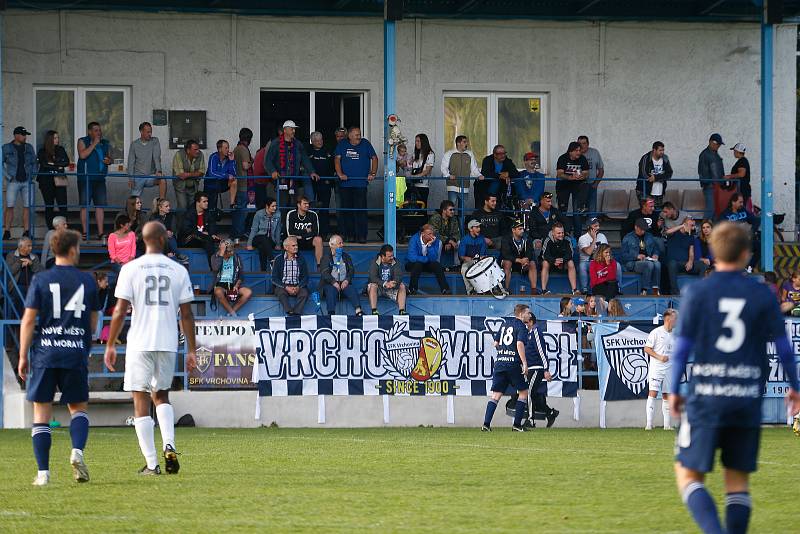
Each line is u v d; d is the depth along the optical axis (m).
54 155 58.38
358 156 60.69
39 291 24.42
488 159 61.44
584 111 66.88
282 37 64.25
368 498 23.03
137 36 62.72
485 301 56.81
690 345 16.28
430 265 57.56
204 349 48.81
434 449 35.59
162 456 32.50
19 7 60.78
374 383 49.72
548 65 66.56
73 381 24.77
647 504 22.30
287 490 24.25
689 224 60.47
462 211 60.81
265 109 64.75
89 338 25.06
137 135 62.69
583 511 21.33
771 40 59.19
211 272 57.34
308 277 55.56
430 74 65.56
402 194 61.03
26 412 48.31
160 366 26.14
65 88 62.28
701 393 16.09
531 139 67.00
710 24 67.75
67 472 28.03
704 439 15.97
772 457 33.75
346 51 64.81
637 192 64.50
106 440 39.66
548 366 50.12
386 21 55.53
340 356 49.53
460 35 65.81
